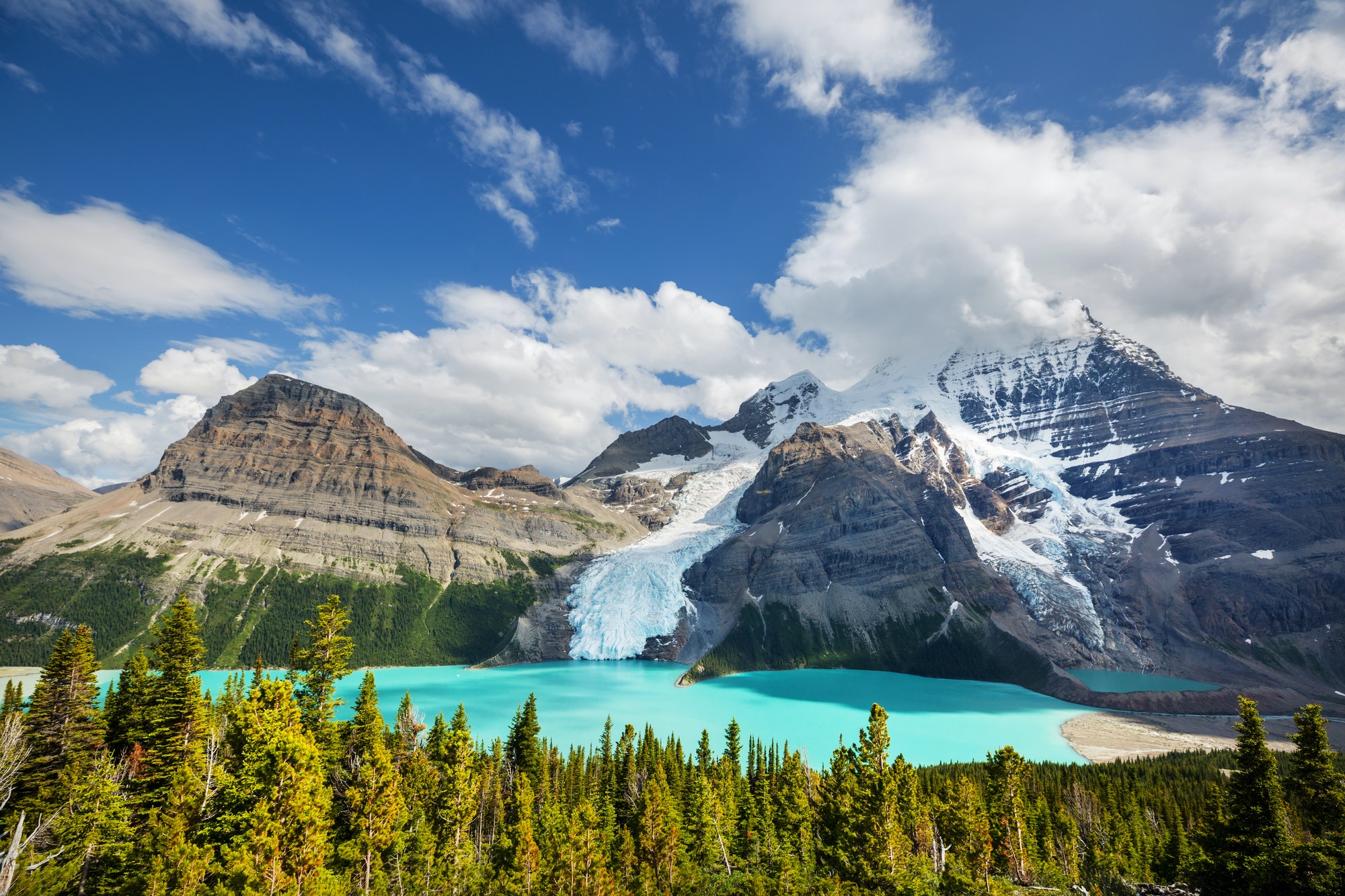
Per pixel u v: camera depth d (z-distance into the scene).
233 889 46.94
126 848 54.81
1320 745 61.25
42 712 66.56
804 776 105.06
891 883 68.69
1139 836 96.06
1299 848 53.12
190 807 53.88
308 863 49.28
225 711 90.94
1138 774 131.12
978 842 76.50
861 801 74.81
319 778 53.66
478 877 69.94
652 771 106.81
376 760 63.59
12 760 58.75
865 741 75.75
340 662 71.38
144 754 67.94
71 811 56.53
